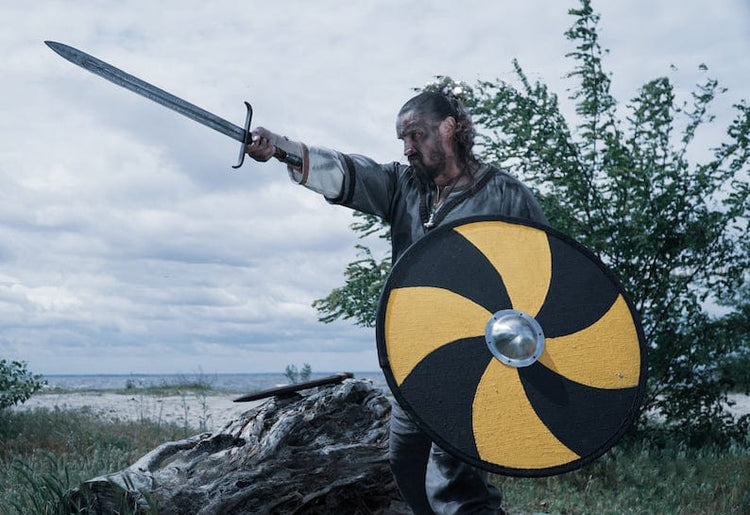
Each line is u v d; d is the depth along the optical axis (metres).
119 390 20.22
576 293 2.83
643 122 10.16
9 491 5.11
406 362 2.66
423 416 2.61
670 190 9.81
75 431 9.05
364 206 3.19
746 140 9.88
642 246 9.76
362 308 10.10
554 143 10.09
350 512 4.23
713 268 10.26
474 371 2.68
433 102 3.06
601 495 6.79
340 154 3.15
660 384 10.31
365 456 4.23
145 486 3.98
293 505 4.04
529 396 2.68
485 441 2.62
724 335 9.94
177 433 9.48
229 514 3.91
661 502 6.59
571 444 2.66
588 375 2.74
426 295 2.75
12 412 10.20
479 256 2.83
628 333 2.82
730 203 10.00
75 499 3.92
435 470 3.05
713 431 10.19
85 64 2.86
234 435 4.48
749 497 6.61
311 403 4.43
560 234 2.91
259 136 2.97
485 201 3.06
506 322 2.72
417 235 3.14
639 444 9.48
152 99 2.88
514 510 6.11
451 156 3.07
